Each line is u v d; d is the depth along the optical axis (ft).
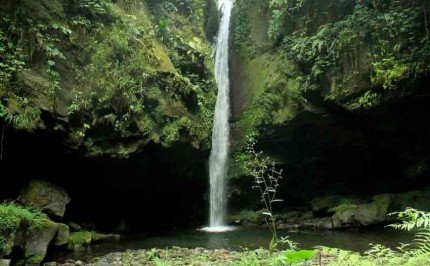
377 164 43.52
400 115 37.27
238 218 44.57
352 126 39.99
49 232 26.63
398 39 34.04
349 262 16.08
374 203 39.27
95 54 33.12
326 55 38.47
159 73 36.78
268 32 46.93
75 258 27.09
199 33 46.88
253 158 44.34
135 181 37.06
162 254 27.63
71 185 33.55
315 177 45.01
